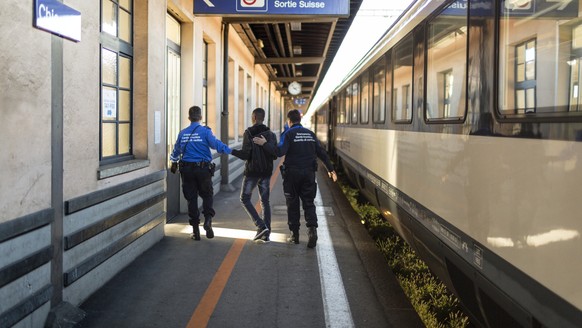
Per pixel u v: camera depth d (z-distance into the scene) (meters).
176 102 8.79
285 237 7.38
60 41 4.02
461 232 4.02
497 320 3.45
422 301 5.25
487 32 3.60
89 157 4.61
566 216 2.47
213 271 5.68
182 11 8.20
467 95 3.98
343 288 5.27
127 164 5.52
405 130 6.29
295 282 5.42
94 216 4.74
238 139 16.02
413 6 6.08
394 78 7.14
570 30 2.57
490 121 3.49
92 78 4.66
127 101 6.19
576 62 2.51
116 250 5.30
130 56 6.21
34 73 3.63
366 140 9.88
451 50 4.48
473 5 3.90
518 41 3.12
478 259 3.64
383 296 5.05
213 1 8.64
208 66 11.20
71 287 4.33
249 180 6.89
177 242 6.87
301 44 18.05
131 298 4.79
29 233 3.59
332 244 7.02
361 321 4.45
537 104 2.87
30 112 3.59
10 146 3.36
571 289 2.40
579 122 2.40
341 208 10.15
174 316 4.43
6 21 3.31
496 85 3.42
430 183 5.01
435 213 4.79
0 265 3.25
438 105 4.83
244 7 8.66
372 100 9.18
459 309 5.08
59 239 4.05
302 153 6.76
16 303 3.43
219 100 11.62
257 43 17.11
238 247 6.70
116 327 4.16
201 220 8.41
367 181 9.63
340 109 15.85
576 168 2.40
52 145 3.90
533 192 2.83
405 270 6.47
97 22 4.76
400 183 6.52
